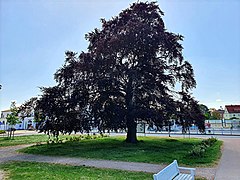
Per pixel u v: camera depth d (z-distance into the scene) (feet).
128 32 61.46
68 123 62.54
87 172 30.50
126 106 65.21
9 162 39.29
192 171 22.00
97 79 62.64
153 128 66.54
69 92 65.82
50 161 40.11
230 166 35.12
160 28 68.23
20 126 216.95
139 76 61.52
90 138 87.51
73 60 70.85
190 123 66.85
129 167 34.30
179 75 70.33
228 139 92.99
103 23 74.90
